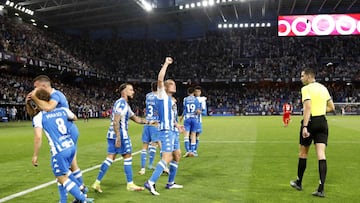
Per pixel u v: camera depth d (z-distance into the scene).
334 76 52.28
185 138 10.98
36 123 5.07
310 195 6.04
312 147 12.76
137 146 13.97
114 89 55.69
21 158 10.88
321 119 6.18
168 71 57.56
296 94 55.72
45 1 42.97
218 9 51.66
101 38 59.75
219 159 10.22
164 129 6.41
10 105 38.09
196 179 7.44
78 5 45.91
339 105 48.97
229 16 57.34
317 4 51.41
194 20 60.44
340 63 53.56
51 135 4.88
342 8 54.06
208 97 58.09
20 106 38.94
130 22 58.03
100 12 50.12
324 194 5.99
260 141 15.03
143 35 62.47
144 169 8.31
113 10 49.62
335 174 7.88
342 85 55.38
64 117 5.02
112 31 61.62
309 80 6.36
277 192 6.25
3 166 9.41
